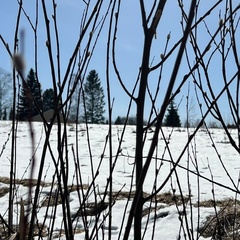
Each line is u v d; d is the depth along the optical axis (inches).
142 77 55.8
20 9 61.1
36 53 60.9
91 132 741.3
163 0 53.7
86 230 67.6
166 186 299.0
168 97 40.2
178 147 572.7
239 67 62.9
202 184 310.3
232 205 214.7
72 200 251.6
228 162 445.7
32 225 50.9
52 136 658.8
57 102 53.8
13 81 64.6
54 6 61.7
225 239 169.2
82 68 57.1
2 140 649.0
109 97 66.5
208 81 71.6
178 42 57.8
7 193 267.9
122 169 394.3
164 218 212.1
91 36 59.6
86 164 422.6
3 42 54.8
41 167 53.0
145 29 53.9
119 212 228.1
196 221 197.3
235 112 71.9
